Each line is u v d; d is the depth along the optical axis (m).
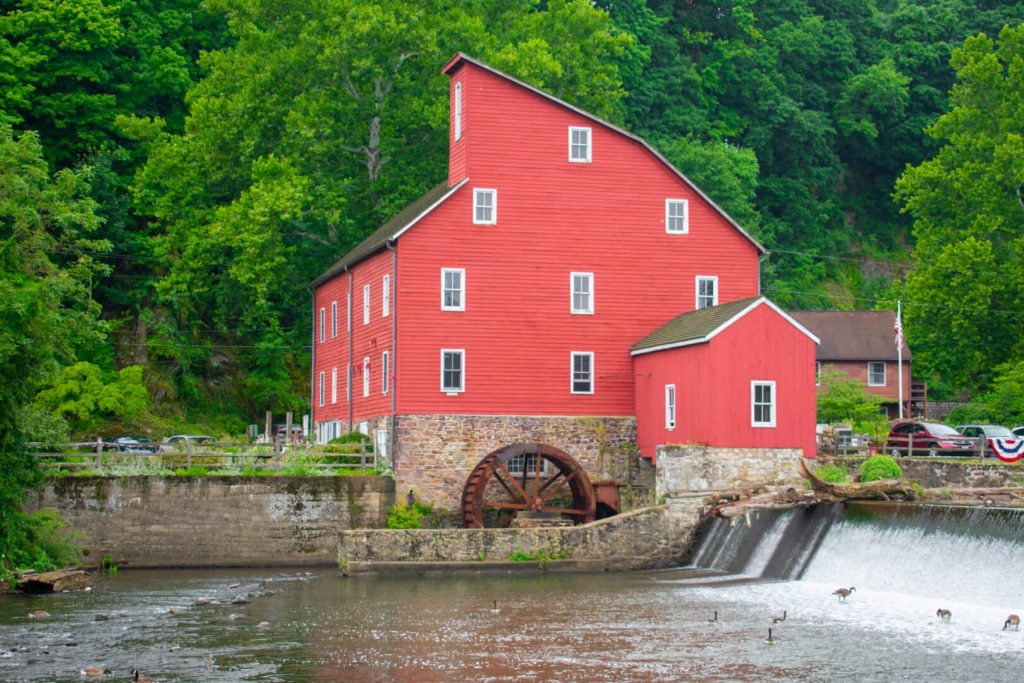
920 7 111.56
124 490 42.69
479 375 46.22
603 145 48.00
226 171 62.44
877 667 24.84
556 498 47.03
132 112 69.88
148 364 67.12
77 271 38.94
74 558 40.97
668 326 47.12
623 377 47.66
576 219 47.53
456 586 37.00
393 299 45.75
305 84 60.72
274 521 43.41
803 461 39.41
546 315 47.00
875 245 105.38
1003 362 65.69
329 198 58.38
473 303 46.34
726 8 106.44
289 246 60.59
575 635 28.59
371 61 58.38
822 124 103.38
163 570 42.28
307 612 32.06
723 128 99.81
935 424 54.34
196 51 76.62
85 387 61.69
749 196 92.56
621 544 41.12
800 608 31.83
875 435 55.91
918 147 105.94
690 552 41.69
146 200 67.75
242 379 72.38
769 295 93.94
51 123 67.62
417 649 27.05
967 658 25.52
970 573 32.12
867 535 36.00
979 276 63.03
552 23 68.69
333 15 59.53
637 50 93.81
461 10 63.38
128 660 25.83
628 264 47.97
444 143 62.12
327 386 57.78
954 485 45.91
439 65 61.09
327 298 58.25
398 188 60.91
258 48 63.81
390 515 44.25
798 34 105.56
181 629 29.52
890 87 102.88
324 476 43.97
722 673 24.56
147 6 73.56
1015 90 67.38
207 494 43.09
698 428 42.97
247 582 38.50
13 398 35.28
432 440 45.53
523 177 47.09
